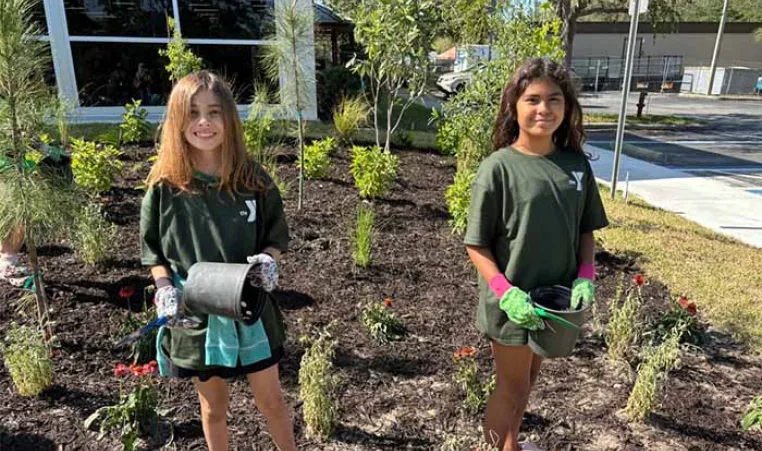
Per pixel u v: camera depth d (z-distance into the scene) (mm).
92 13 9234
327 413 2508
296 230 4961
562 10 15781
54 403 2654
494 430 2277
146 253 1921
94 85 9508
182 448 2426
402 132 9078
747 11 42125
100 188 5250
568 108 2029
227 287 1696
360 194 5961
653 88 36062
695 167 10070
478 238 1991
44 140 3287
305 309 3648
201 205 1848
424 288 4043
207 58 9969
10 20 2564
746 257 5012
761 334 3566
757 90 32656
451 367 3088
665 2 19469
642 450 2512
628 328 3131
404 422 2656
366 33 6469
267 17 9891
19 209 2752
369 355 3172
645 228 5750
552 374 3078
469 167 5570
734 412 2793
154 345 3006
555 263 1989
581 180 2010
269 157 6453
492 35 5824
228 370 1906
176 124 1781
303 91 6254
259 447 2441
